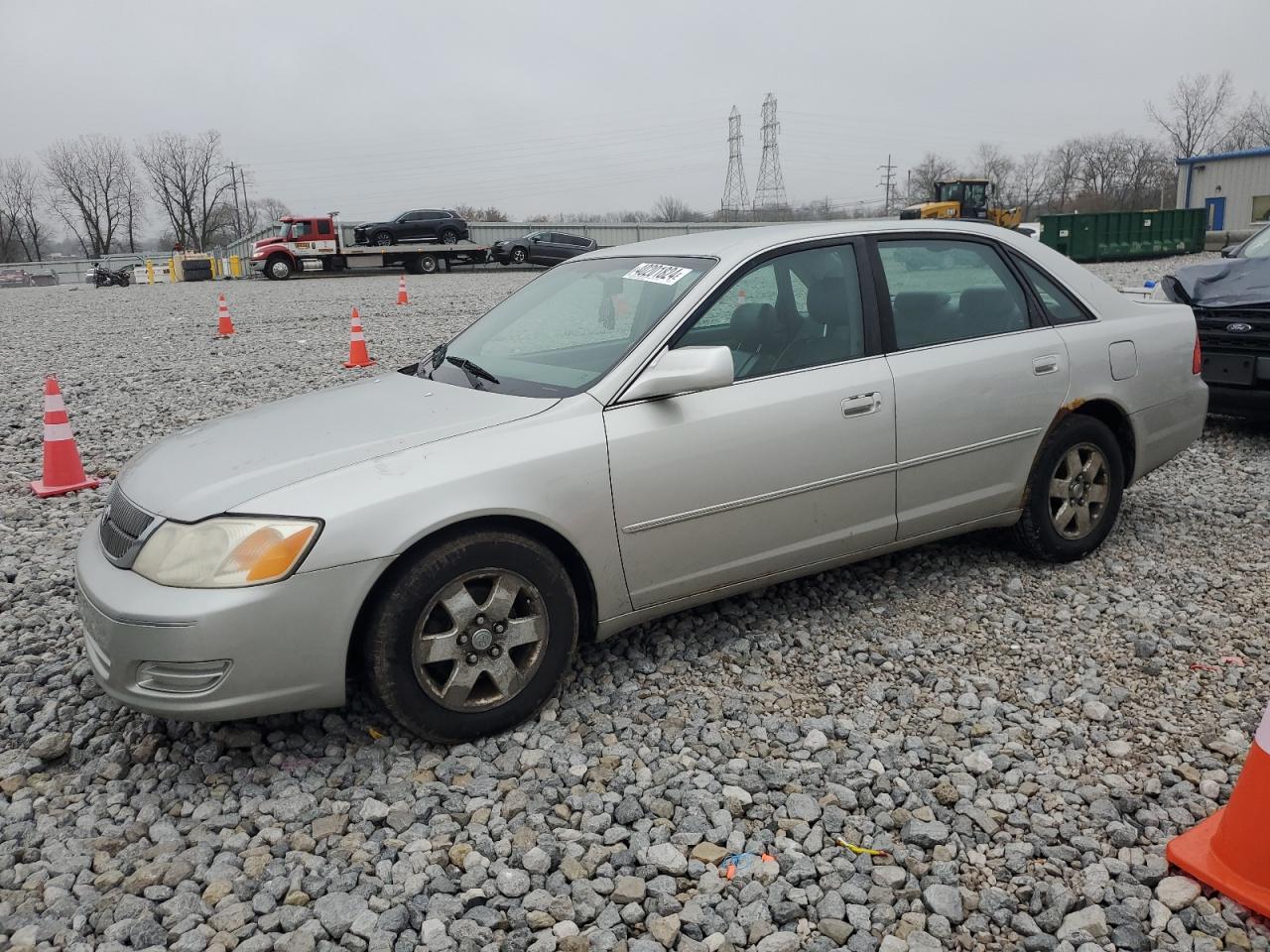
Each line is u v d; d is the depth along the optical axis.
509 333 4.14
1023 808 2.84
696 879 2.59
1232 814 2.47
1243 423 7.58
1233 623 4.00
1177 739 3.17
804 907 2.46
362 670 3.15
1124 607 4.16
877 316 3.96
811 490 3.74
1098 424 4.50
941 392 4.00
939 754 3.12
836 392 3.76
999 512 4.35
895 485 3.96
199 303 23.83
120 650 2.88
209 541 2.89
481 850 2.69
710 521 3.55
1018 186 82.38
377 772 3.08
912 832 2.71
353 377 10.83
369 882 2.57
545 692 3.31
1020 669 3.67
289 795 2.97
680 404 3.48
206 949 2.36
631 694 3.53
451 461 3.11
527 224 48.69
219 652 2.82
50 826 2.86
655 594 3.53
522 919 2.43
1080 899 2.46
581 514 3.28
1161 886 2.48
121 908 2.48
